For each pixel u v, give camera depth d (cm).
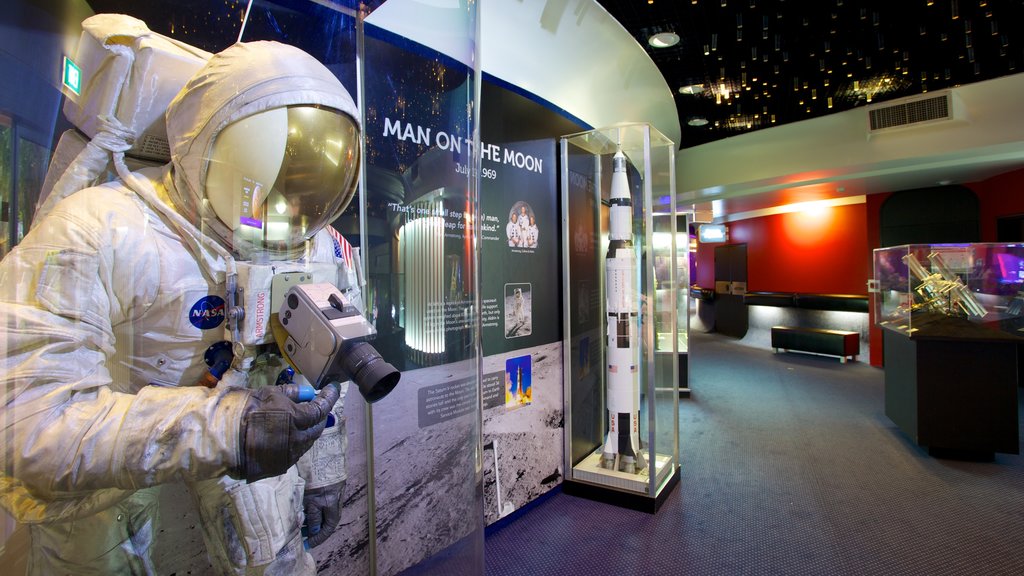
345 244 86
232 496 61
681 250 486
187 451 47
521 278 240
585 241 279
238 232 57
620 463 262
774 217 866
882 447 338
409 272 89
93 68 59
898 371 355
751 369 630
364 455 115
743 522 234
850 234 754
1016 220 575
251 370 62
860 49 550
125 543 59
